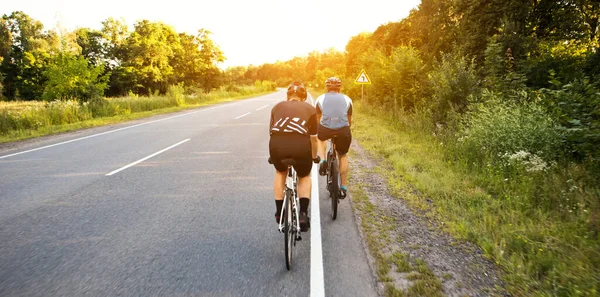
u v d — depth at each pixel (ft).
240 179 19.80
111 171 21.48
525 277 9.53
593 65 35.81
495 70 32.99
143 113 60.80
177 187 18.30
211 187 18.31
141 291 9.16
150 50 194.39
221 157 25.45
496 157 20.30
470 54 58.70
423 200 16.07
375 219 14.07
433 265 10.44
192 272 10.16
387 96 57.57
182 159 24.79
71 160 24.49
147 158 25.09
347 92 100.01
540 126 20.01
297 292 9.16
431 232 12.81
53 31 191.72
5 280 9.61
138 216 14.39
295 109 11.07
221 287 9.39
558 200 14.47
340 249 11.60
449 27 84.94
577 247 11.13
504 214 13.94
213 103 93.30
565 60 36.94
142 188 18.11
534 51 41.01
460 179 18.78
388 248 11.57
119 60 207.72
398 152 25.96
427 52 92.17
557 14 53.62
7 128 40.75
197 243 12.04
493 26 55.67
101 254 11.18
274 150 10.84
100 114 57.06
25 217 14.19
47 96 91.71
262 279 9.80
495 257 10.78
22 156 26.05
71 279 9.70
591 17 54.19
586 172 16.75
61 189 17.90
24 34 200.13
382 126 41.42
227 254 11.29
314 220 14.12
